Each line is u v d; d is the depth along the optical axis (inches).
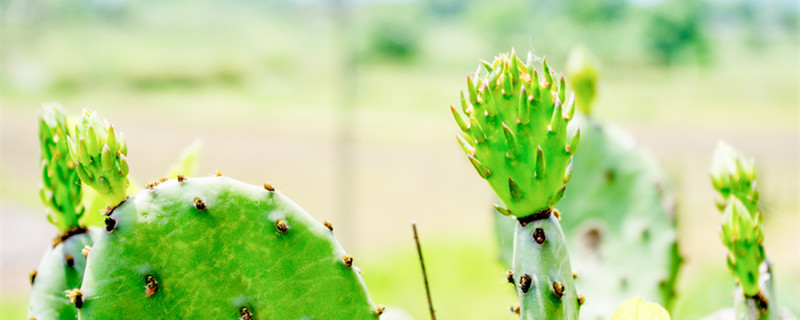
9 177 565.0
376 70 1691.7
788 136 808.9
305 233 29.1
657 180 52.4
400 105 1368.1
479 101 25.9
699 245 229.3
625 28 1366.9
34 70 1637.6
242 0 1952.5
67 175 33.1
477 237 326.0
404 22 1758.1
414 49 1753.2
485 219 398.9
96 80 1673.2
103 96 1595.7
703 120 1031.6
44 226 398.6
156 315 27.4
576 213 54.4
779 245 224.7
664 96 1254.3
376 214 419.2
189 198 27.9
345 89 556.4
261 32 1841.8
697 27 1365.7
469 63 1694.1
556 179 25.8
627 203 53.2
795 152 623.8
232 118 1192.2
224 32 1857.8
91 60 1696.6
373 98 1430.9
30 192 505.0
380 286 242.7
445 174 584.1
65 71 1662.2
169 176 39.8
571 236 54.5
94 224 36.8
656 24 1359.5
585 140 54.1
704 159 552.1
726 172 33.4
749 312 32.0
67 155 32.9
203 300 28.1
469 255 261.7
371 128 1004.6
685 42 1365.7
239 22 1891.0
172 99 1550.2
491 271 233.8
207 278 28.1
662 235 51.8
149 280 27.2
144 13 1867.6
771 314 32.1
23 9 1711.4
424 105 1358.3
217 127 1011.3
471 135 26.1
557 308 25.7
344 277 29.4
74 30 1776.6
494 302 201.2
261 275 28.7
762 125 949.8
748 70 1350.9
